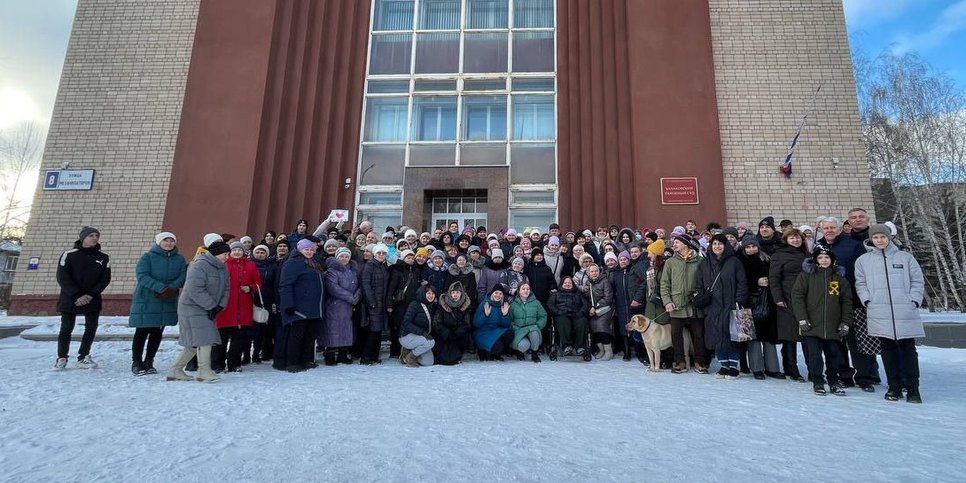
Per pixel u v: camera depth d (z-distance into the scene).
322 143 13.79
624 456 2.91
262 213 13.05
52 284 12.91
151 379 5.61
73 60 14.16
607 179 13.19
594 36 14.02
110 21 14.34
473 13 15.26
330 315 6.93
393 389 4.96
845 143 12.88
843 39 13.37
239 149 13.16
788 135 13.03
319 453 2.95
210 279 5.64
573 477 2.58
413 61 14.84
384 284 7.35
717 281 6.02
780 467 2.73
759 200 12.74
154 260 6.08
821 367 5.09
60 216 13.28
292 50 14.13
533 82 14.63
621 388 5.07
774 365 6.11
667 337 6.51
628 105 13.40
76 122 13.80
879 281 4.89
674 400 4.48
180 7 14.34
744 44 13.53
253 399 4.48
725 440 3.24
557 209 13.59
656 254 6.87
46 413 3.98
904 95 21.72
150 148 13.57
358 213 14.12
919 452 2.99
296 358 6.36
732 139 13.06
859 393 5.09
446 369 6.47
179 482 2.52
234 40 13.79
